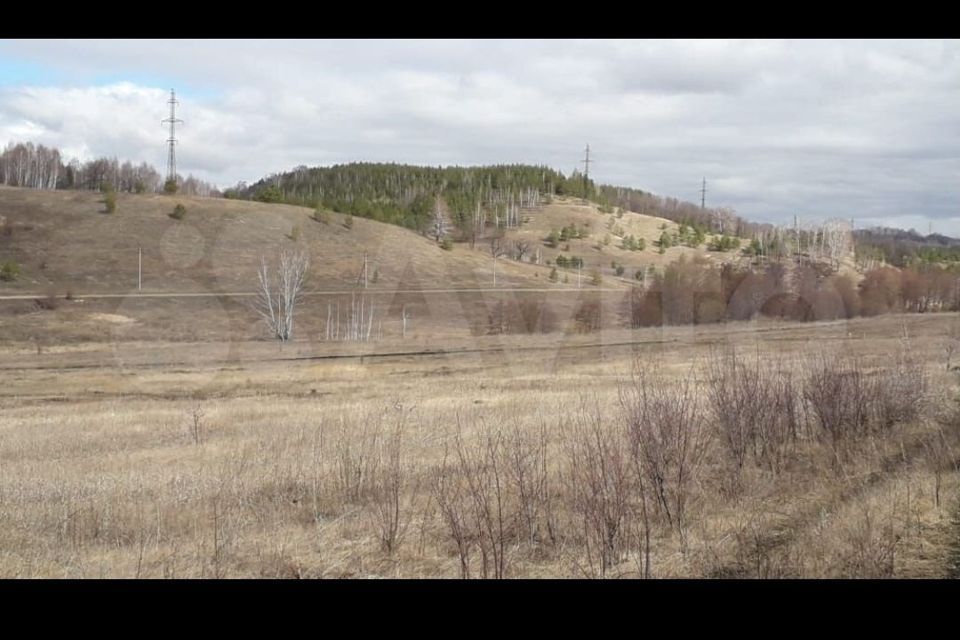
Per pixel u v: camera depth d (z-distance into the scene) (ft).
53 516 32.40
